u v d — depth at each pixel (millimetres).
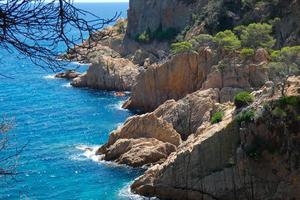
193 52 83250
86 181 50500
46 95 101812
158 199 46094
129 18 148000
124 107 89500
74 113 84750
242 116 44312
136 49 141750
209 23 109812
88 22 8578
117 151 56844
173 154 49688
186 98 69812
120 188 48562
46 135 69062
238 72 73062
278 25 91375
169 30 134625
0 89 109000
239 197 43625
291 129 42250
